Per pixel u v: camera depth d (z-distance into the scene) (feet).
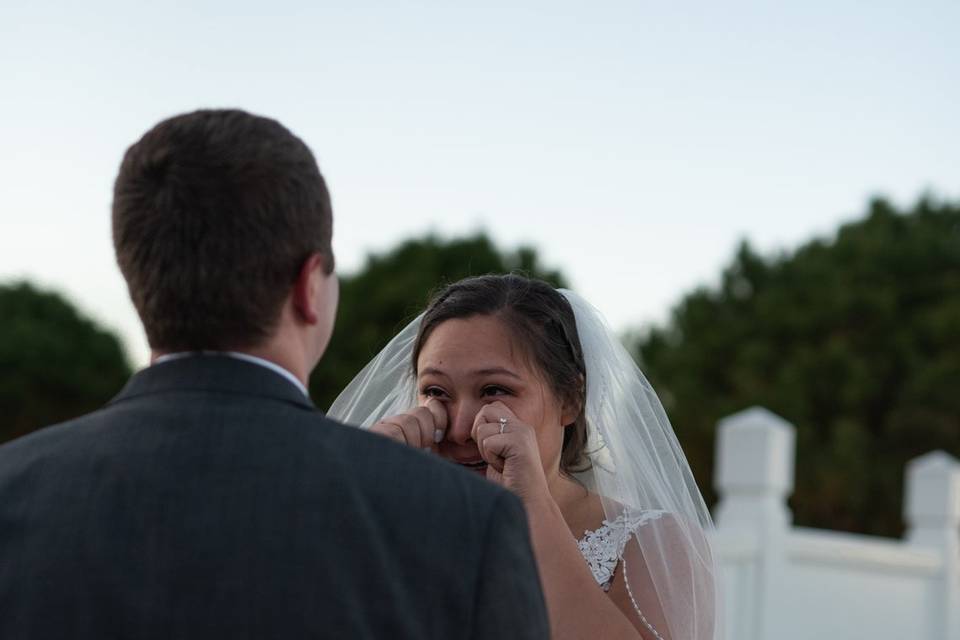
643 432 8.36
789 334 63.77
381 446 4.50
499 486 4.59
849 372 60.18
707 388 63.52
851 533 57.41
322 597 4.06
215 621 4.00
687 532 7.68
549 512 6.47
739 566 19.83
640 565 7.36
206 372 4.50
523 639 4.23
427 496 4.34
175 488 4.20
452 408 7.47
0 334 67.15
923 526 25.40
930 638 24.54
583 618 6.20
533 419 7.51
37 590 4.06
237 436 4.33
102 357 69.97
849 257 65.98
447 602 4.19
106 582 4.05
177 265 4.42
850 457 57.31
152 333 4.58
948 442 57.26
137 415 4.43
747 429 20.49
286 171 4.52
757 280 67.87
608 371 8.26
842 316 62.64
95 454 4.33
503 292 7.80
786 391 60.03
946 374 58.44
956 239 65.31
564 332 7.88
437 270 59.98
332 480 4.27
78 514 4.17
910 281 63.72
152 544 4.11
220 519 4.15
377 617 4.09
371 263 61.52
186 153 4.46
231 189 4.42
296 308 4.67
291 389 4.58
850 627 22.27
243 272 4.44
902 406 58.80
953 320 60.29
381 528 4.23
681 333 67.31
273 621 4.01
